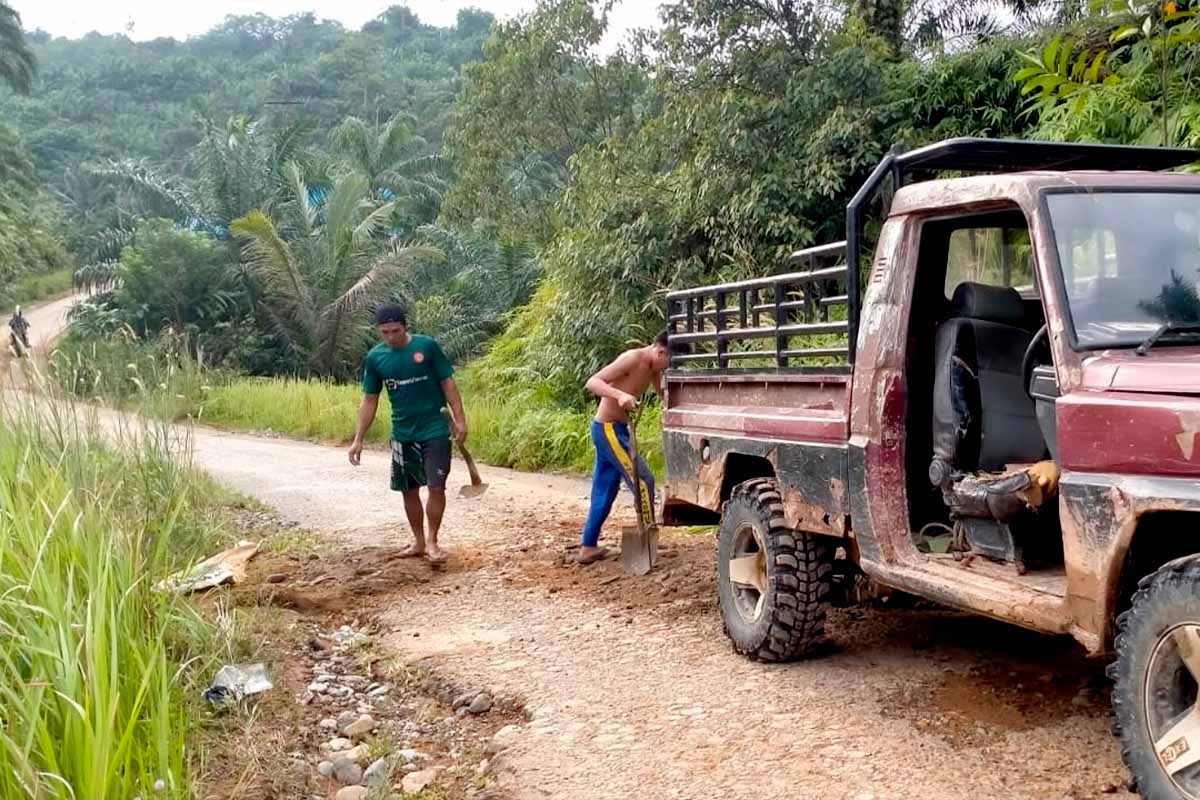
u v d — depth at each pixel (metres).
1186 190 4.31
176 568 7.31
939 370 4.88
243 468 15.04
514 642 6.36
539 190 27.64
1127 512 3.50
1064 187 4.21
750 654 5.65
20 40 78.81
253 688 5.50
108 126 93.81
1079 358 3.85
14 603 4.29
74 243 58.84
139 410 8.68
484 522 10.34
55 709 3.84
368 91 82.06
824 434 5.13
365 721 5.16
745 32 15.30
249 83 97.81
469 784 4.49
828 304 5.27
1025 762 4.16
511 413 17.02
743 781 4.23
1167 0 8.29
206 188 35.81
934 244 5.07
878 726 4.64
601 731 4.85
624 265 15.89
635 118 24.27
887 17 16.09
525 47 25.03
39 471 6.22
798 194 14.30
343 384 31.77
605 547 8.66
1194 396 3.38
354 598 7.62
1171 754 3.30
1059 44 9.48
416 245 32.22
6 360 7.98
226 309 32.88
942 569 4.57
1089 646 3.72
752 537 5.83
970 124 14.25
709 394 6.37
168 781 3.74
